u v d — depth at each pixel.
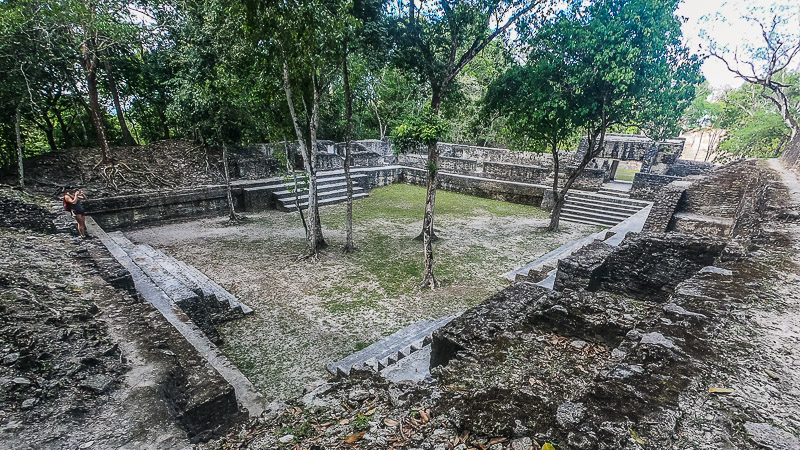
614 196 19.02
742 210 9.98
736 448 1.87
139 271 8.80
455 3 10.20
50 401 3.42
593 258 7.19
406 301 9.56
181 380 4.21
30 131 17.38
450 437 2.36
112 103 19.64
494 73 16.19
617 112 12.52
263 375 6.63
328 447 2.39
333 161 23.33
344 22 9.48
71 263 6.75
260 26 9.12
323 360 7.09
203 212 16.70
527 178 21.55
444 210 19.31
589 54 11.48
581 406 2.27
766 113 22.05
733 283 3.89
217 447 2.69
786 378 2.40
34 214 8.64
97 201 13.82
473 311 4.92
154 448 3.08
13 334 4.09
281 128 13.64
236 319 8.50
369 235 14.93
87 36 13.07
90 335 4.51
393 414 2.72
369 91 20.67
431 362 4.64
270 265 11.60
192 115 14.96
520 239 14.79
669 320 3.11
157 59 17.50
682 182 15.85
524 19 11.41
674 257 6.39
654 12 10.48
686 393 2.26
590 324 3.65
